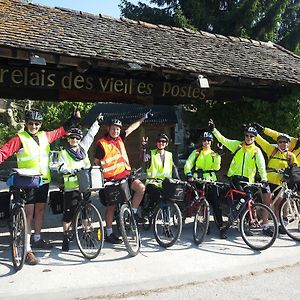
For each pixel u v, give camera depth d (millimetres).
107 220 6414
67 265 5445
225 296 4668
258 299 4582
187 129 12109
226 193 6918
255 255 5992
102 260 5652
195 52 8945
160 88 9047
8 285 4742
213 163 6977
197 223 6617
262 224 6449
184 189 6352
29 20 7770
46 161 5930
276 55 10797
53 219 8398
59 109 23469
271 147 7590
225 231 6844
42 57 6410
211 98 9688
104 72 8344
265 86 9242
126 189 5914
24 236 5137
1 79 7395
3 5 8195
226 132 10148
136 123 6973
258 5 21188
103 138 6395
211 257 5879
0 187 13914
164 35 9570
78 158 6121
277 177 7367
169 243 6266
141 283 4887
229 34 21047
